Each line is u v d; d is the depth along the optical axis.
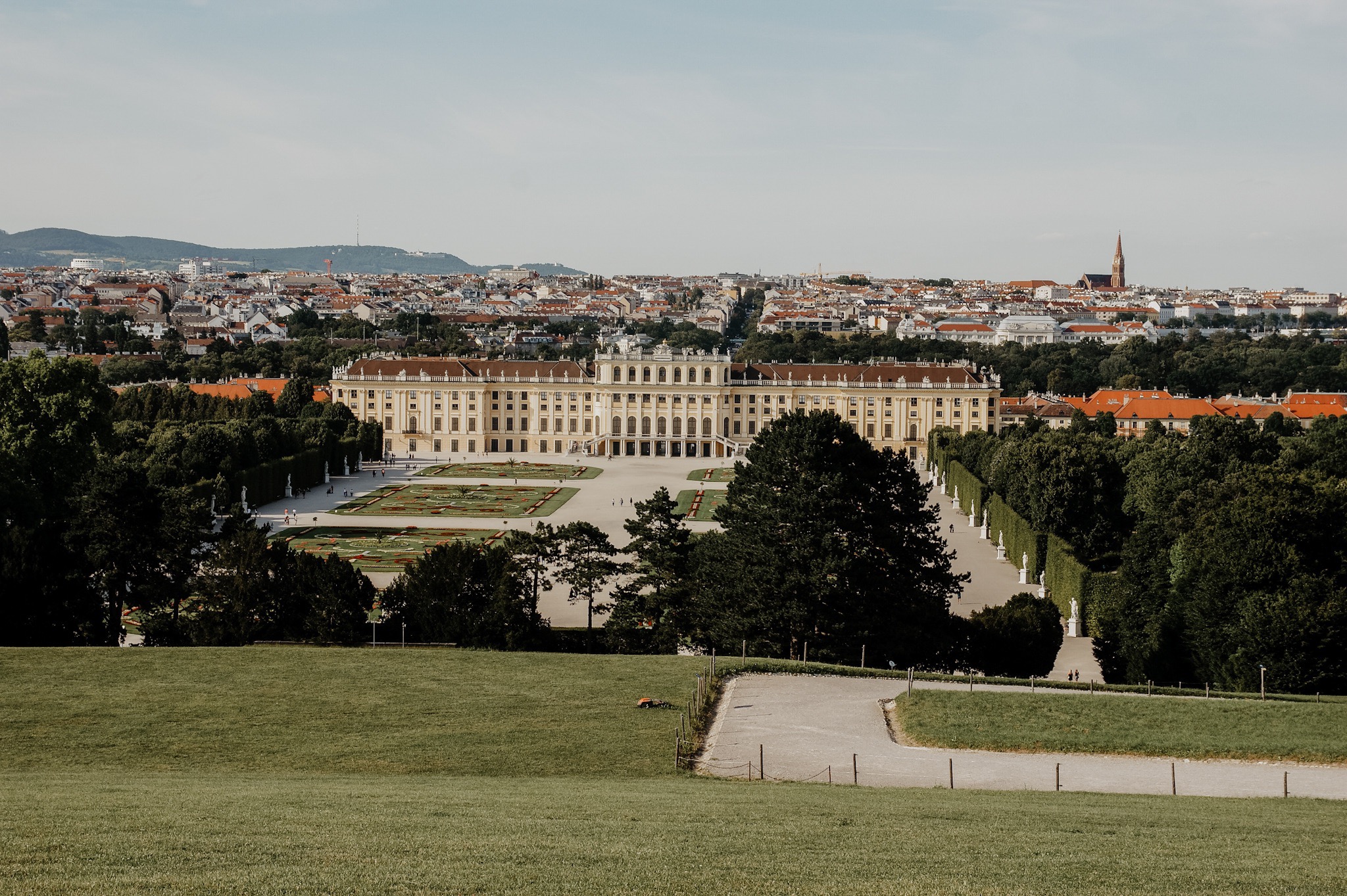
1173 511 194.12
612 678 122.31
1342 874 63.31
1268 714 109.44
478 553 155.50
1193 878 62.12
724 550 153.62
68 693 112.50
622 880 59.56
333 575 150.75
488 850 64.56
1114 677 154.00
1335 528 142.75
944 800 83.56
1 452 177.88
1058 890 59.59
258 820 70.56
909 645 142.62
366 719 107.00
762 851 65.75
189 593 161.88
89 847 63.22
